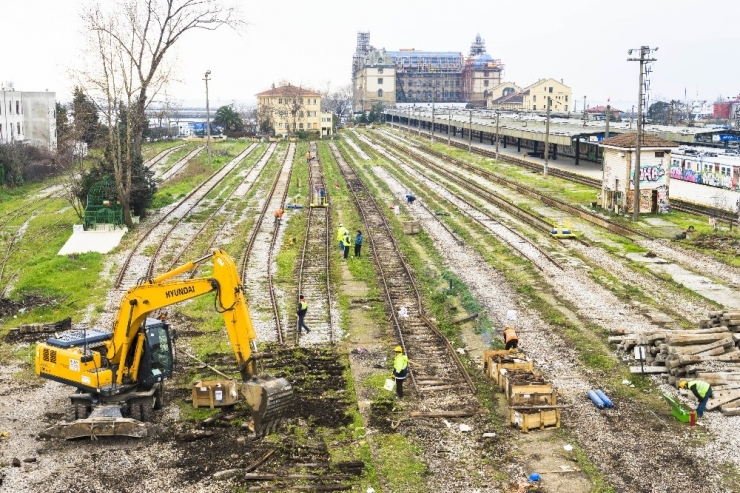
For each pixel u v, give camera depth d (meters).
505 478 16.33
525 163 80.94
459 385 21.41
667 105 187.00
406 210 52.81
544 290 31.16
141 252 38.69
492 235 43.00
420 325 26.91
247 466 16.78
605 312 28.09
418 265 35.75
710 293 30.75
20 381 22.05
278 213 47.78
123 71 44.88
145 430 18.08
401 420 19.14
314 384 21.50
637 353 22.69
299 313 25.69
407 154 100.19
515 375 20.33
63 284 32.75
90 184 47.84
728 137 73.75
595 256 37.69
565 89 190.75
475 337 25.72
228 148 111.06
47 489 15.85
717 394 19.97
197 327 26.73
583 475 16.42
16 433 18.61
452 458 17.25
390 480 16.17
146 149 106.12
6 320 28.19
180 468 16.78
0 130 84.38
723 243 39.56
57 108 99.38
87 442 18.14
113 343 18.98
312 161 91.81
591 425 18.91
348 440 18.06
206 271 34.69
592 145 82.00
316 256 37.84
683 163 64.44
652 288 31.64
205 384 19.97
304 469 16.64
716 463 16.92
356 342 25.14
